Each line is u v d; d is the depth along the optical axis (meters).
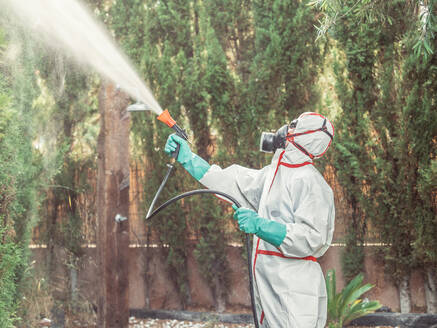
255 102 5.50
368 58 5.08
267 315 2.57
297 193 2.59
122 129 5.10
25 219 3.79
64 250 5.70
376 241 5.27
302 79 5.32
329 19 3.76
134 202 6.12
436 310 5.09
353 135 5.21
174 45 5.93
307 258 2.59
